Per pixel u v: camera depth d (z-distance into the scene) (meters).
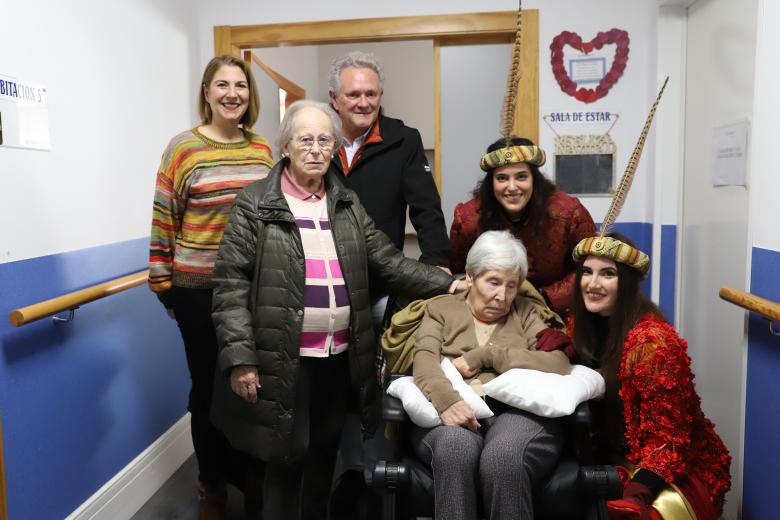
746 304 2.01
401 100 6.38
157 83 3.08
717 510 1.82
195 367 2.42
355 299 1.99
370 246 2.12
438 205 2.44
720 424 2.72
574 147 3.50
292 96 5.41
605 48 3.45
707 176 2.89
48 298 2.14
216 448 2.43
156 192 2.34
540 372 1.77
